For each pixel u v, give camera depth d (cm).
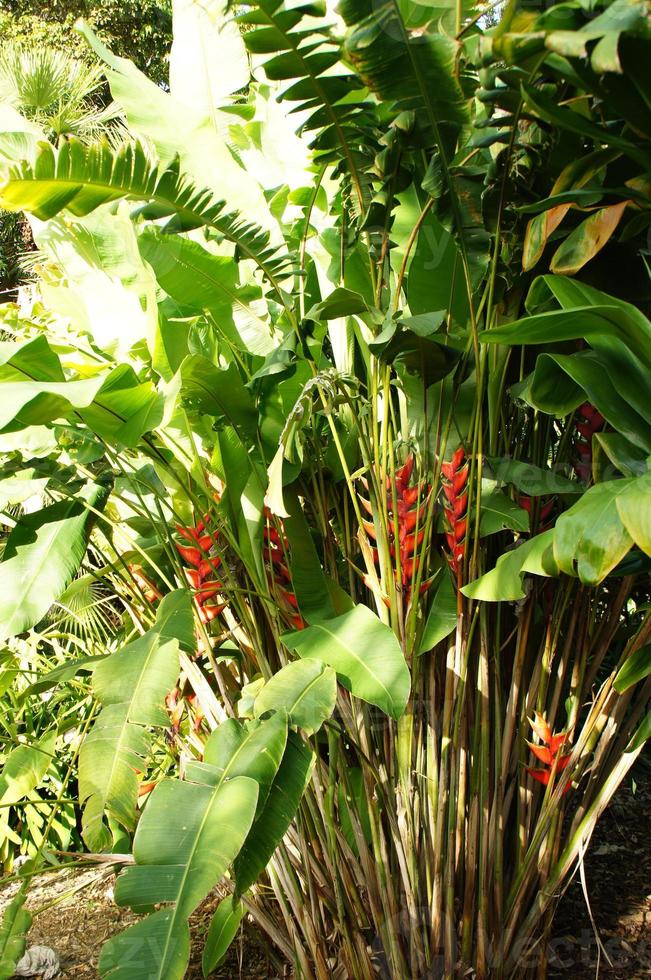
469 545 208
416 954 208
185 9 271
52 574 216
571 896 281
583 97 176
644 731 189
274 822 168
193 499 215
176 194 188
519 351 219
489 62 162
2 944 188
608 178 198
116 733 176
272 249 204
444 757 205
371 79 170
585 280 209
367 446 209
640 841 318
